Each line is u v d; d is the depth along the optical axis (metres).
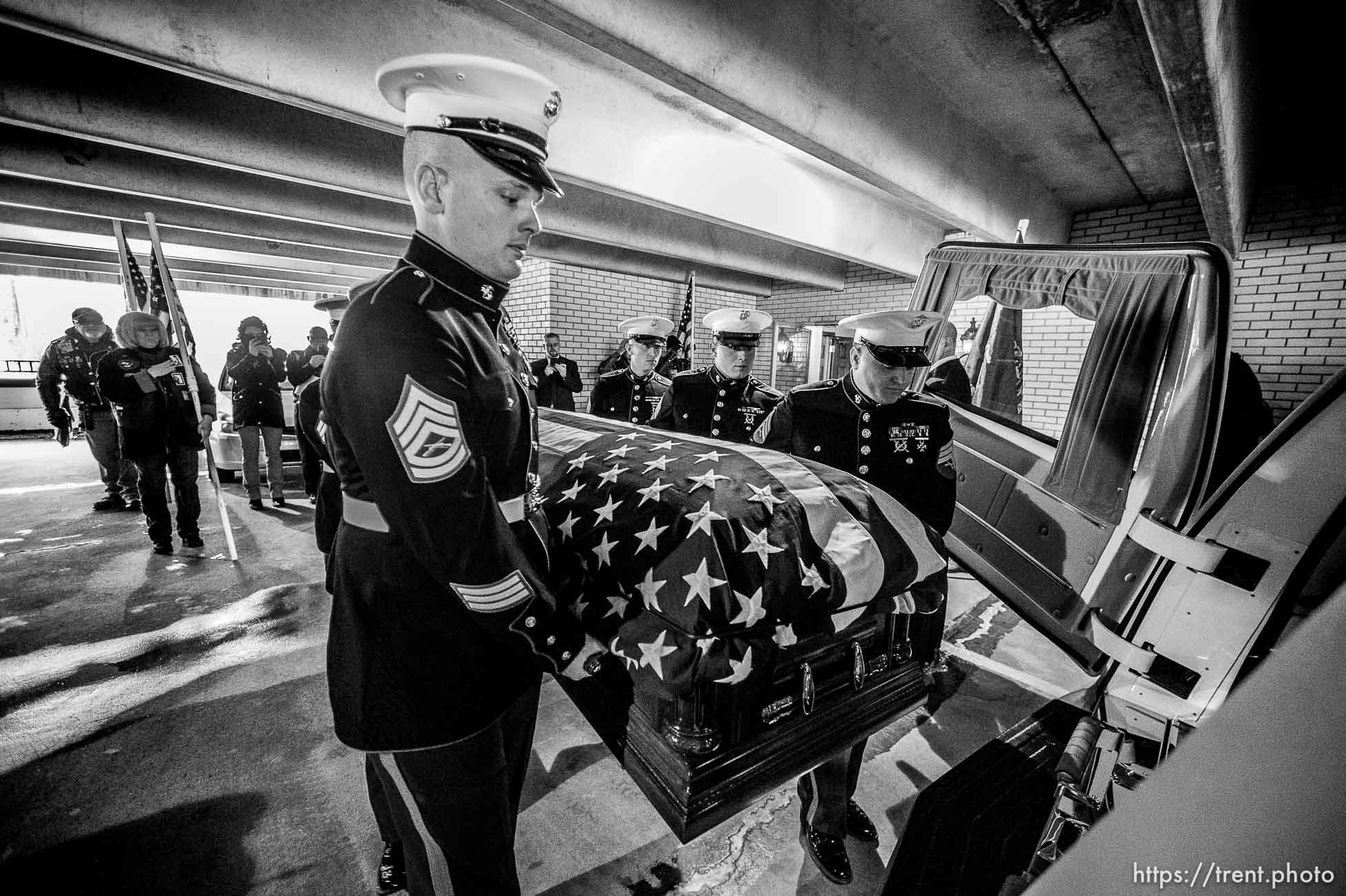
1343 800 0.20
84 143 3.59
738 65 2.46
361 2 2.44
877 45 3.04
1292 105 3.79
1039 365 5.81
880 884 1.40
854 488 1.26
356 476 0.95
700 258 6.12
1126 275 1.52
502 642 0.91
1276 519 1.18
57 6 1.91
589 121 3.15
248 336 4.84
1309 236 4.40
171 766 1.87
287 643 2.67
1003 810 1.47
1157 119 3.60
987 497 1.88
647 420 3.88
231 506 5.14
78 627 2.81
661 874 1.51
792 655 1.09
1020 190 4.63
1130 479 1.48
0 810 1.69
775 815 1.73
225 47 2.20
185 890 1.44
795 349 8.38
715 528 1.02
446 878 1.04
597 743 2.05
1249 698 0.24
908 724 2.20
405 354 0.80
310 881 1.48
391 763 1.01
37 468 6.85
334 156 3.61
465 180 0.87
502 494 1.00
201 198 4.07
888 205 5.19
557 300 6.99
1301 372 4.49
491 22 2.69
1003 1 2.62
